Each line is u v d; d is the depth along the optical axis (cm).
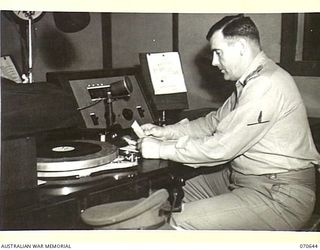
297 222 113
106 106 144
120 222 87
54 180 95
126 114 147
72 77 140
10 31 161
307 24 170
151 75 151
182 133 136
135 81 156
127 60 225
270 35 176
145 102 155
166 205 94
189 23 205
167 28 213
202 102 209
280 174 116
